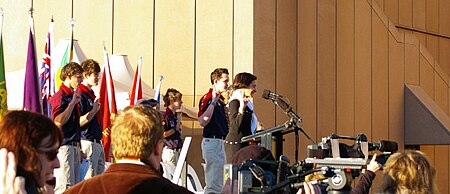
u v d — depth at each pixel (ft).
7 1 80.12
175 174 42.63
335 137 31.58
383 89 94.38
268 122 77.82
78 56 62.13
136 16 81.10
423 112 96.58
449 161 103.24
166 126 57.16
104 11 81.05
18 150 18.54
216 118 50.62
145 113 22.27
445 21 120.98
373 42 93.40
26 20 79.97
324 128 85.51
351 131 89.25
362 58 91.56
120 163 22.20
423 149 100.37
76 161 43.91
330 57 86.89
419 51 99.76
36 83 44.96
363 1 92.17
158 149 22.39
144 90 70.18
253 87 45.37
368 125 92.07
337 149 31.35
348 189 28.43
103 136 57.06
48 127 18.94
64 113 42.27
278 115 78.84
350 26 90.07
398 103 96.63
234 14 79.61
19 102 60.85
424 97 97.66
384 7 111.65
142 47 80.94
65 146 43.01
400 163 25.31
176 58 80.74
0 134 18.65
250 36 78.48
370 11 93.20
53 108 42.93
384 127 94.32
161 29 81.00
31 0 80.23
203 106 51.08
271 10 80.12
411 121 97.25
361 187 29.66
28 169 18.56
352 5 90.53
